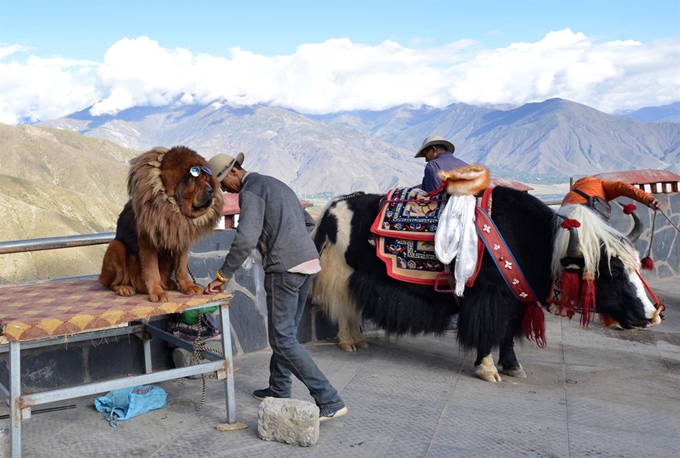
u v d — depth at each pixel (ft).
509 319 15.20
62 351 14.46
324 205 18.19
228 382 12.25
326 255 17.40
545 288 15.17
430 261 15.69
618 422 12.84
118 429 12.37
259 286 17.78
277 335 12.38
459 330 15.49
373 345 18.63
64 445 11.68
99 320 10.46
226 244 17.28
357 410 13.38
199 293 12.26
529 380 15.55
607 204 17.72
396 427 12.48
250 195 12.19
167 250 12.48
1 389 11.34
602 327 20.70
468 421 12.82
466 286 15.20
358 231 16.83
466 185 15.16
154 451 11.41
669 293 25.57
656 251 28.25
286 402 11.74
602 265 14.24
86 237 14.89
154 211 11.35
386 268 16.22
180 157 11.56
